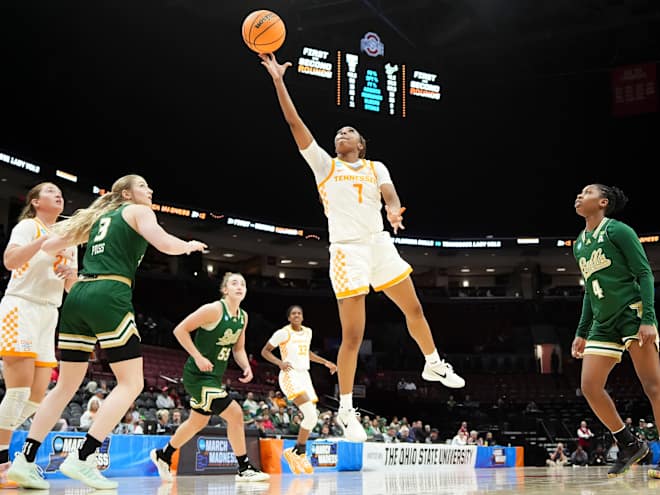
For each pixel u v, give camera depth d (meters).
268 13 4.31
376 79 23.03
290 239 27.05
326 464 9.55
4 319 4.35
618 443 5.10
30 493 3.64
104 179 22.36
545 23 22.98
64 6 21.38
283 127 26.45
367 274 4.27
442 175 28.78
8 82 21.53
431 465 12.19
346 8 22.08
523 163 28.52
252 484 5.27
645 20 21.66
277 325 28.33
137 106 24.14
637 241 4.81
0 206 21.39
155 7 22.11
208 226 24.98
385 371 27.50
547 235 28.39
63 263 4.63
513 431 23.31
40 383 4.61
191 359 6.02
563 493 3.12
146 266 26.00
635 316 4.80
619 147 27.73
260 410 13.86
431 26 23.92
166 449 6.19
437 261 30.86
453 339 30.23
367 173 4.40
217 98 25.45
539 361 28.97
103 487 3.84
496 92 27.41
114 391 3.82
